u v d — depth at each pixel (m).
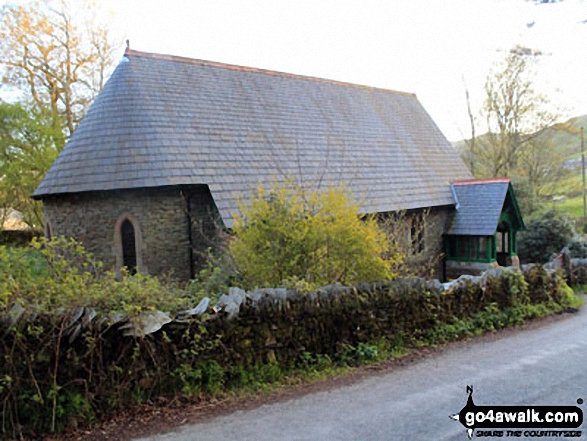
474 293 11.16
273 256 8.95
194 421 6.00
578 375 7.85
